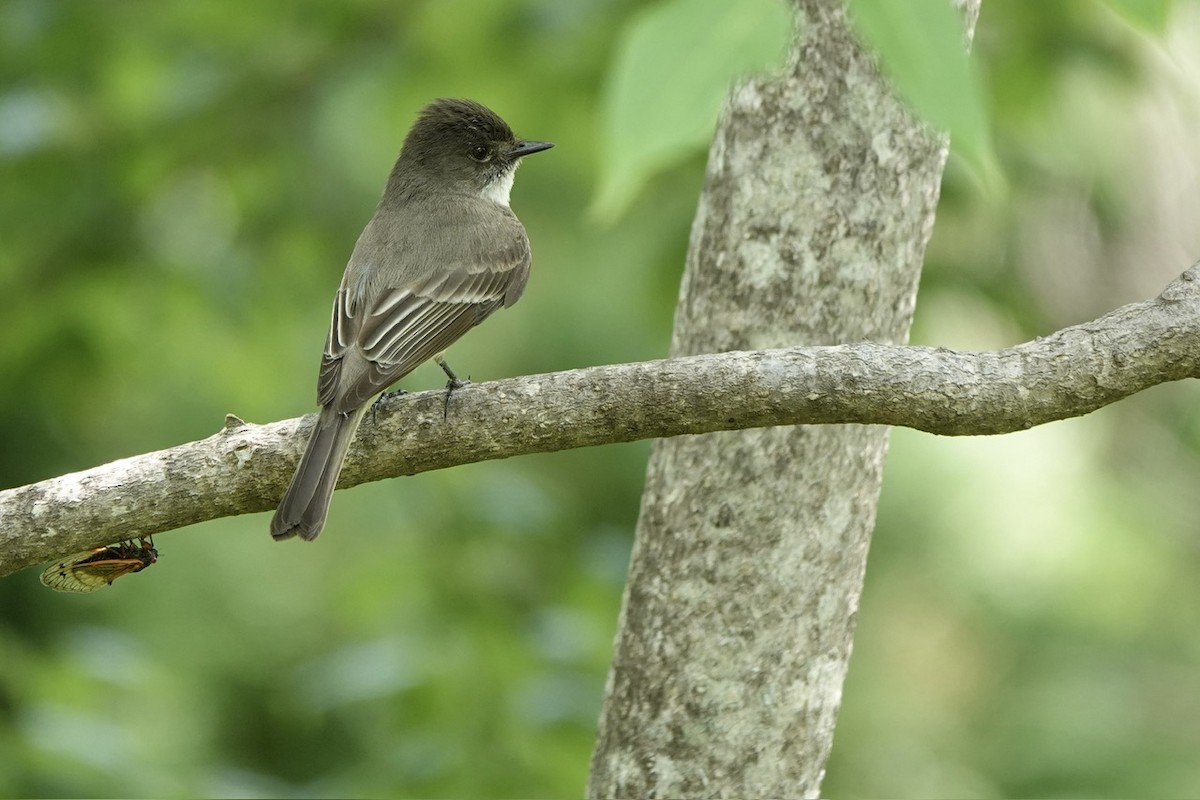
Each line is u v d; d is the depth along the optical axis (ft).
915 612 49.88
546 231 43.60
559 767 31.30
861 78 21.74
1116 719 45.60
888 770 47.24
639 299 41.42
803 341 22.13
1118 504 48.52
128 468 20.38
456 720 32.24
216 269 41.42
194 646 42.34
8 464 42.63
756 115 22.12
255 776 32.91
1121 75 39.93
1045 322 44.01
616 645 23.80
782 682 22.35
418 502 36.27
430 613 34.81
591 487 45.65
